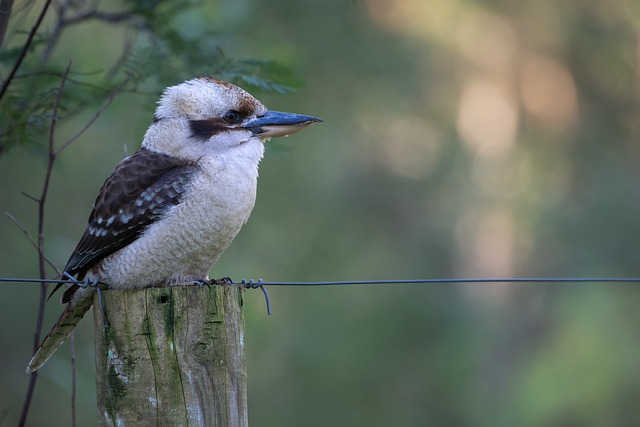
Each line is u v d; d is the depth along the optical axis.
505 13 19.25
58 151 6.71
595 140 19.48
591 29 19.22
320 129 16.56
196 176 6.11
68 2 8.17
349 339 16.02
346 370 15.69
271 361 15.51
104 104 7.47
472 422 16.88
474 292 18.83
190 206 6.07
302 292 16.02
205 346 5.19
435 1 18.73
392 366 16.27
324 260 16.28
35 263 12.71
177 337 5.18
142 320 5.19
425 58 18.47
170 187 6.09
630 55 19.28
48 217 13.27
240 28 9.52
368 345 16.19
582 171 19.36
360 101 17.30
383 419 15.89
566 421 17.94
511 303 18.88
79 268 6.28
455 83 19.28
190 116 6.29
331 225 16.61
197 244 6.14
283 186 15.77
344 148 17.19
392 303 17.06
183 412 5.15
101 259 6.23
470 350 17.52
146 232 6.09
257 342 14.00
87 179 13.61
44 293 6.69
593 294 18.00
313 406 15.41
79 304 6.35
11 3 7.03
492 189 19.08
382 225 18.23
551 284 18.78
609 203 17.94
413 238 18.30
